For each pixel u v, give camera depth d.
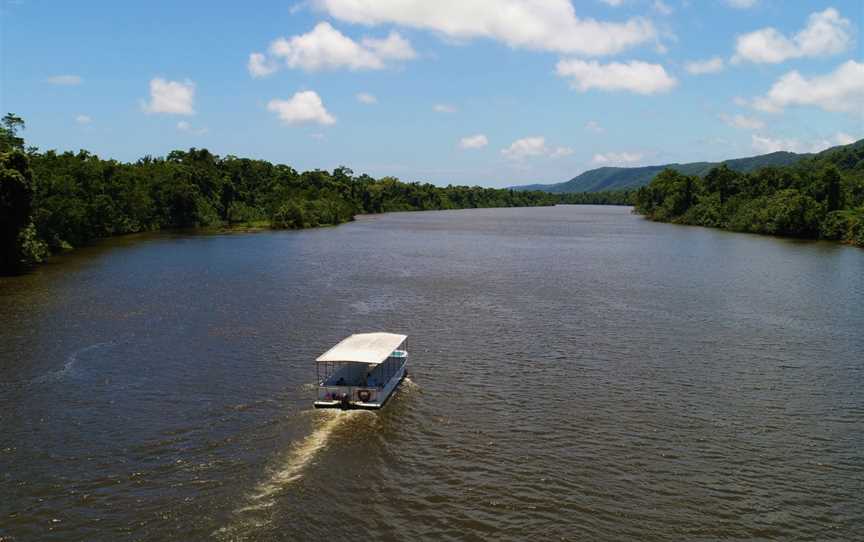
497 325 59.12
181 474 29.98
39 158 138.25
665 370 45.94
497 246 136.62
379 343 42.81
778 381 43.75
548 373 45.00
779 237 162.38
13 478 29.55
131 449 32.50
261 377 43.41
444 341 53.38
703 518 26.80
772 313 64.88
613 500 28.09
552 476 30.06
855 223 143.75
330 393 38.00
